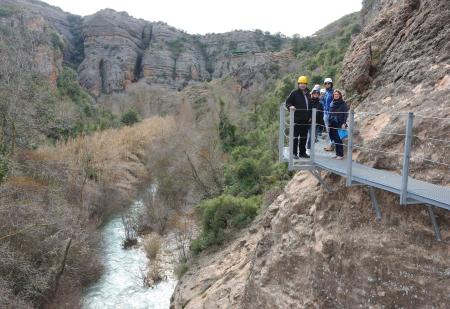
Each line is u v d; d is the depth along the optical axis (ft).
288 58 265.34
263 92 198.49
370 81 33.68
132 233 87.97
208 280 53.11
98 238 77.36
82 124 143.33
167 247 80.64
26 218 56.54
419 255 19.81
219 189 91.97
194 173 100.53
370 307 21.81
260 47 418.92
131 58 358.43
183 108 188.24
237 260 52.44
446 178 20.80
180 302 52.54
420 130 23.13
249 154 92.84
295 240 29.43
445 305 18.53
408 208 20.67
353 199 24.03
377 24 36.37
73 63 351.46
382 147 24.81
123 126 179.83
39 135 84.89
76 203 84.23
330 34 273.33
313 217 28.40
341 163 24.56
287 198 33.17
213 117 132.05
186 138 111.75
